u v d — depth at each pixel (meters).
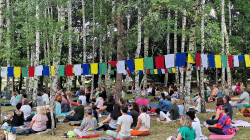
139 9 15.69
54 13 26.64
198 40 14.31
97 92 19.11
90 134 8.91
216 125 8.62
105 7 18.61
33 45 19.64
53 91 10.00
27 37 17.09
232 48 20.30
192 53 10.62
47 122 10.09
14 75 15.07
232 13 27.97
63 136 9.04
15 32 21.03
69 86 22.06
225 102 9.85
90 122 8.99
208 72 35.34
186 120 6.12
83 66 13.72
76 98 22.12
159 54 30.03
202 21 14.08
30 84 21.06
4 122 11.18
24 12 15.31
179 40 29.27
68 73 13.96
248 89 29.44
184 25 18.52
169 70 24.84
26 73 15.21
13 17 19.72
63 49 28.69
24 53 26.50
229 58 12.79
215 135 8.43
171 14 23.36
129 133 8.07
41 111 9.64
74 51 29.73
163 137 8.58
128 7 14.95
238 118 11.84
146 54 18.81
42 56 26.62
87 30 22.48
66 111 14.16
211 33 15.96
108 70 19.72
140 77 31.88
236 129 9.24
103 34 19.28
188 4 10.62
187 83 10.91
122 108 8.11
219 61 12.29
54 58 10.55
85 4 23.59
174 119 11.49
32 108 16.06
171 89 20.47
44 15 11.11
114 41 20.36
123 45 16.11
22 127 10.05
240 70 27.22
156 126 10.56
